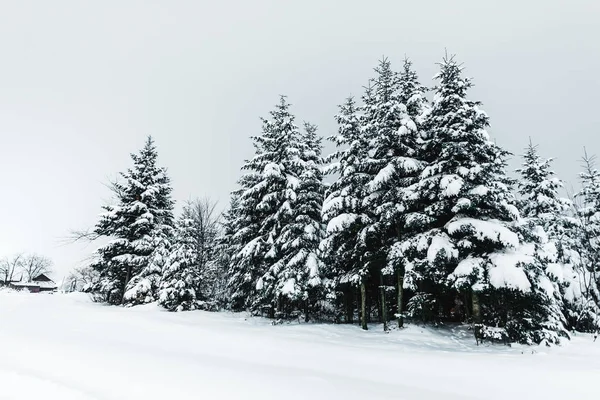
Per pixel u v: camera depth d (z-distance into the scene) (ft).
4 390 20.67
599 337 49.26
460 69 50.29
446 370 26.61
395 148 54.65
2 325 45.14
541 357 31.60
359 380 23.70
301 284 58.34
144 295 79.51
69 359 27.14
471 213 47.88
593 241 70.59
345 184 56.59
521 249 43.14
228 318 62.80
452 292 56.65
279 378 22.93
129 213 89.61
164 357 28.37
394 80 57.77
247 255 67.77
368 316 70.38
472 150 48.01
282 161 68.85
